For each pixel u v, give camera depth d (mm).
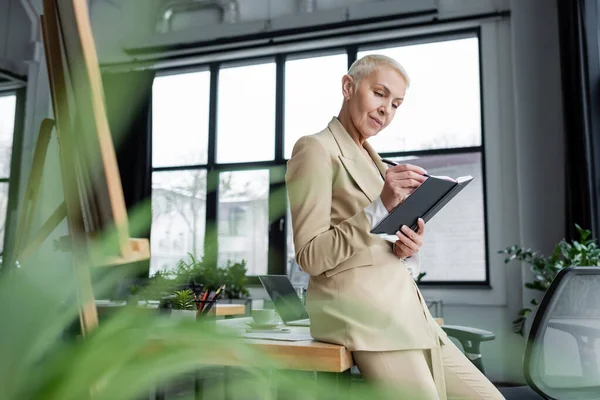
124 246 216
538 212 4477
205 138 5719
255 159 5594
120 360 183
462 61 5082
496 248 4645
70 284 218
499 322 4570
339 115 1298
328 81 5527
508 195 4656
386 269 1116
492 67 4832
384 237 1062
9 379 178
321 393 226
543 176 4496
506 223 4637
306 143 1147
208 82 5824
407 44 5262
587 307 1288
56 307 201
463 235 4863
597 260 3412
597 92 4023
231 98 5754
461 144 5004
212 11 5848
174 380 198
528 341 1311
